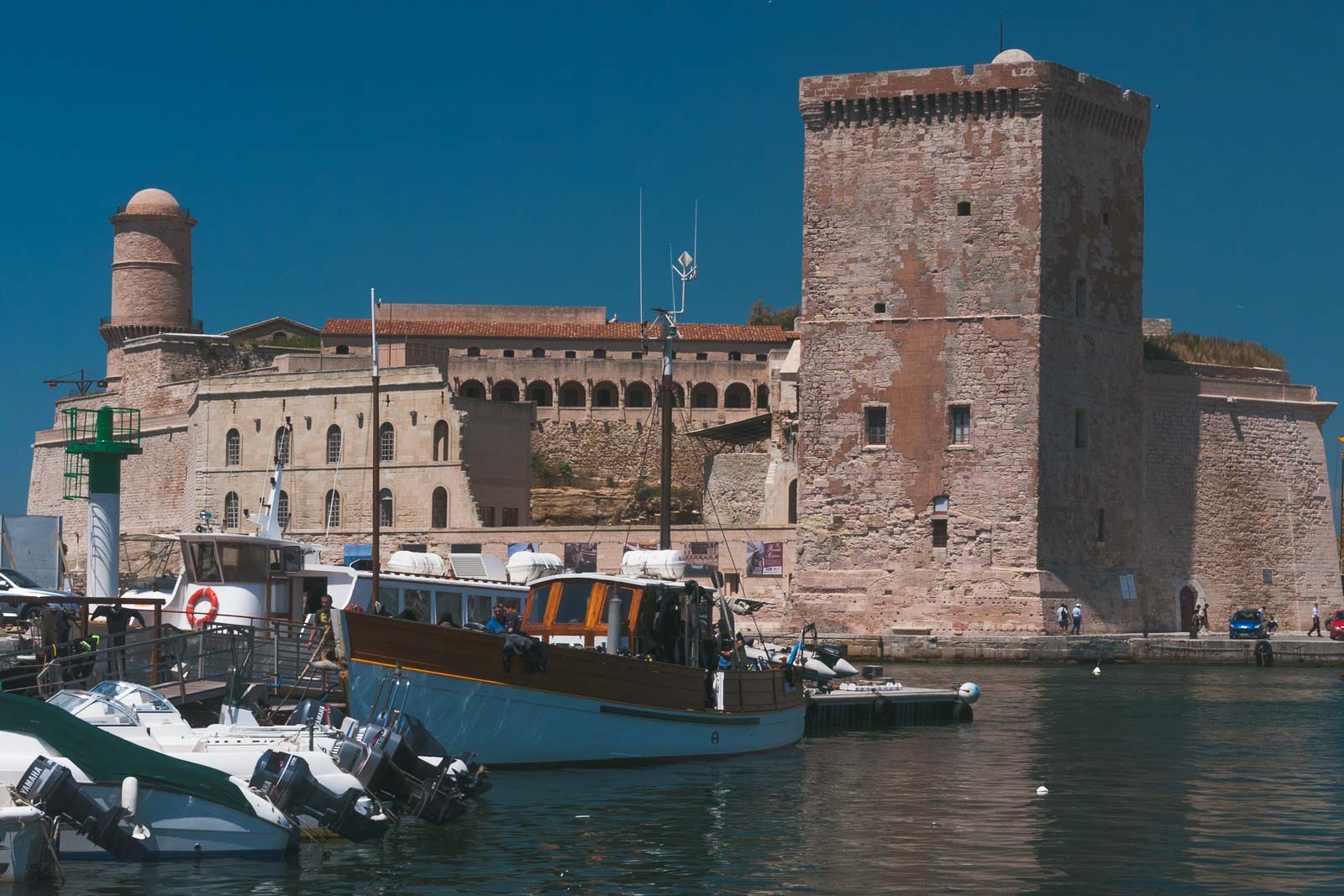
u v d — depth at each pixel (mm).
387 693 31938
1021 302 77500
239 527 97688
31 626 44719
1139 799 33156
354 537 93562
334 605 41156
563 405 124750
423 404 92375
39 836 23812
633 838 28203
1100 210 81188
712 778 35094
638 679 35344
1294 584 86812
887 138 79875
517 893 24188
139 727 27109
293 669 36781
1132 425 82750
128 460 110125
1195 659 72625
